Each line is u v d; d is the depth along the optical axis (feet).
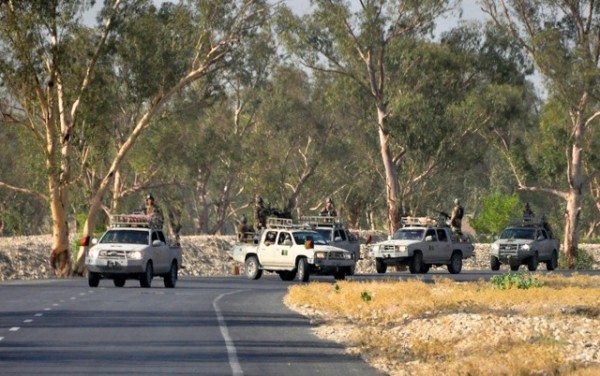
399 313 274.16
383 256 538.47
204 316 258.37
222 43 623.36
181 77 622.95
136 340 198.08
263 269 476.13
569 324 240.73
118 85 615.16
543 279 429.79
